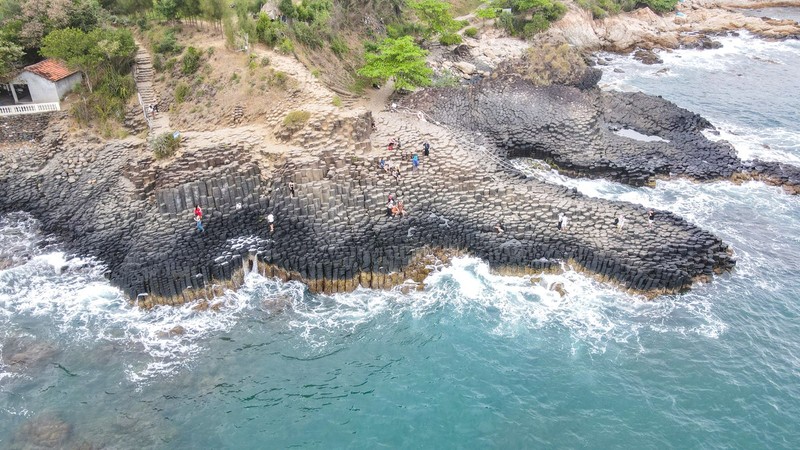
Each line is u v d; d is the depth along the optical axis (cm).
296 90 6406
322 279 4831
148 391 3975
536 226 5341
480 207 5534
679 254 5106
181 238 5075
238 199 5497
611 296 4859
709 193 6438
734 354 4334
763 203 6281
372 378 4128
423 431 3750
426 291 4888
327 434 3722
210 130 6216
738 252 5475
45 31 6650
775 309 4788
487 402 3953
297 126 5928
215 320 4562
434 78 8500
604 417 3850
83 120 6191
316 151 5741
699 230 5444
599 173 6700
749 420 3825
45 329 4425
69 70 6450
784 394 4016
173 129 6231
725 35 12650
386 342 4425
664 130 7650
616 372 4184
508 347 4388
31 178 5834
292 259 4875
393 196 5438
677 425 3788
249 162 5700
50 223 5453
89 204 5566
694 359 4294
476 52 9769
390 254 4934
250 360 4244
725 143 7325
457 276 5016
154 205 5453
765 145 7506
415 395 4003
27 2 6681
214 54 6831
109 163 5894
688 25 12938
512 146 7031
